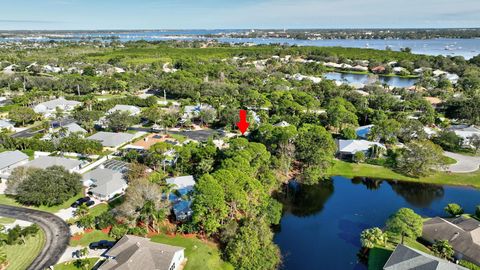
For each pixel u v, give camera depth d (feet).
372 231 211.41
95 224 224.94
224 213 207.41
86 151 343.26
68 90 639.76
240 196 212.84
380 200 282.97
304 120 437.58
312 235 233.96
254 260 192.54
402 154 332.60
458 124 457.27
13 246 205.05
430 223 223.10
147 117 452.76
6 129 416.46
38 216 239.30
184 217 231.50
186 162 306.76
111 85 637.30
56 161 310.04
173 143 382.22
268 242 209.46
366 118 473.67
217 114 469.16
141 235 212.23
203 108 481.05
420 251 192.24
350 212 264.52
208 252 200.44
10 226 224.94
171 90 604.49
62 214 242.37
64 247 204.95
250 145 292.40
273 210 236.84
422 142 338.95
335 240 228.43
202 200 204.13
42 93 578.66
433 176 320.09
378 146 351.25
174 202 246.27
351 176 323.57
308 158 314.55
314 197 288.30
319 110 517.14
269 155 294.66
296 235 233.76
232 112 440.45
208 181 211.41
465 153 371.97
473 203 274.57
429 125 453.99
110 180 274.57
